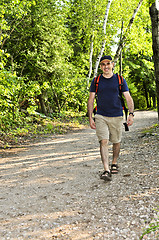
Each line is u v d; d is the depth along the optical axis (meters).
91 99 4.18
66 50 17.39
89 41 17.44
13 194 3.95
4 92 8.63
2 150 7.93
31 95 12.66
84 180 4.31
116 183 3.89
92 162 5.61
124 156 5.61
